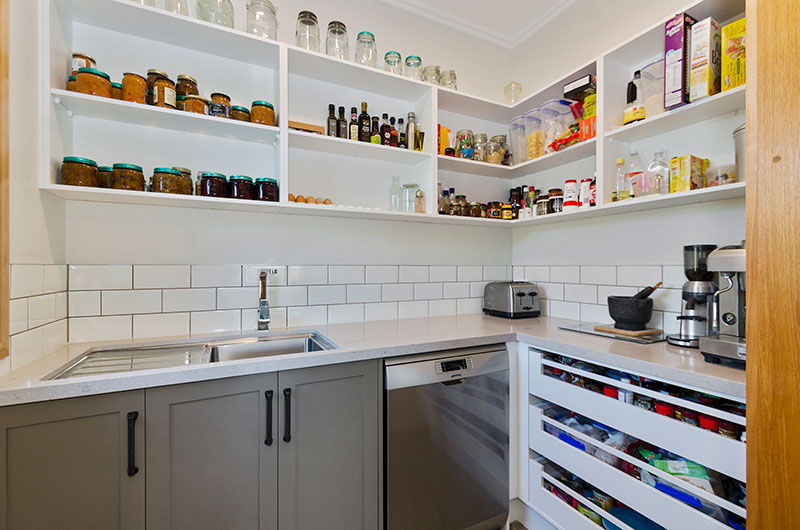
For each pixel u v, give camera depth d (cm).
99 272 142
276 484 116
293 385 118
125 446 98
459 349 150
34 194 112
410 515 133
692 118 142
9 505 87
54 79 121
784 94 65
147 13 133
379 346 133
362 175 194
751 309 70
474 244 231
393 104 202
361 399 129
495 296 216
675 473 105
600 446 125
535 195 214
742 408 97
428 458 137
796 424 63
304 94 180
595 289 192
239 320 166
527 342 157
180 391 104
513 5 211
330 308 186
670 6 162
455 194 221
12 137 99
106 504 96
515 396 161
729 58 121
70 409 92
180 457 104
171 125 148
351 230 192
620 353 124
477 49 238
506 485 155
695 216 151
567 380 143
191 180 144
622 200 154
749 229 70
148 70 140
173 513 103
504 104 212
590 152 182
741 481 89
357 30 199
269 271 171
